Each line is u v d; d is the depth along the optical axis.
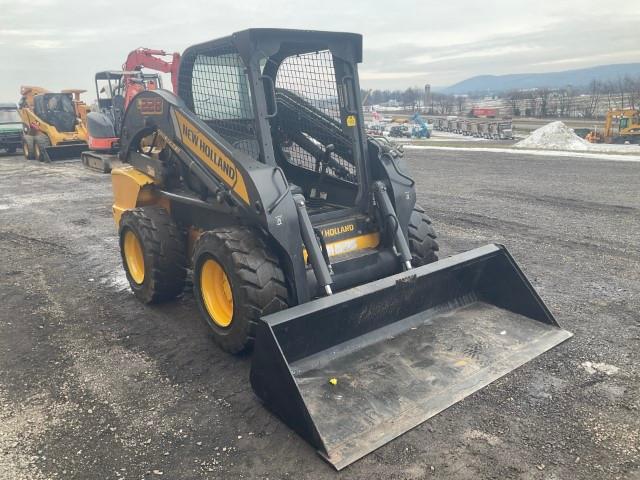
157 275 4.84
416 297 3.96
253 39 3.71
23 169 15.94
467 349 3.75
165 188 5.03
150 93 4.83
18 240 7.70
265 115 3.82
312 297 3.80
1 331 4.63
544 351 3.78
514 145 21.47
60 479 2.78
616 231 7.12
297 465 2.81
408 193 4.34
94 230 8.15
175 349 4.19
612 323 4.32
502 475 2.69
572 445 2.89
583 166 13.33
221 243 3.72
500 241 6.81
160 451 2.98
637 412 3.16
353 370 3.49
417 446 2.92
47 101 17.53
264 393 3.19
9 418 3.33
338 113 4.35
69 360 4.08
